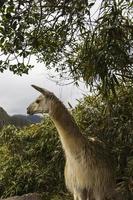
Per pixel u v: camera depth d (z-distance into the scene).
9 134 9.75
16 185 8.95
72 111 9.46
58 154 8.95
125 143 8.27
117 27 5.76
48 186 8.80
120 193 7.36
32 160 9.41
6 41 5.79
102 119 8.70
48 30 6.06
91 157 6.05
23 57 5.91
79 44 6.87
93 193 6.17
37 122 10.90
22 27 5.68
